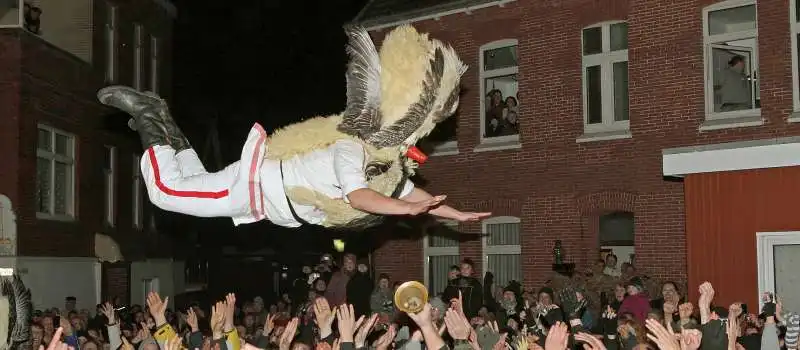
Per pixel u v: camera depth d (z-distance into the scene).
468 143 19.89
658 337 5.89
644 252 17.27
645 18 17.48
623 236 18.58
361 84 6.27
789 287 15.26
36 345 11.42
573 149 18.31
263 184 6.37
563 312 11.83
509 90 19.84
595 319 13.71
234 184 6.44
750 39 16.66
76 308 20.83
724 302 15.76
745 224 15.62
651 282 15.87
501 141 19.55
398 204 5.91
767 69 16.17
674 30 17.14
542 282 18.47
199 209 6.49
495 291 17.97
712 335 7.06
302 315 15.87
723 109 16.77
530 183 18.88
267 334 9.41
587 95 18.42
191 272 33.34
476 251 19.70
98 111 22.59
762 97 16.20
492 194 19.44
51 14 22.30
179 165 6.62
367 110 6.23
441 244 20.42
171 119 6.79
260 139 6.44
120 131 23.86
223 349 7.77
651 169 17.28
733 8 16.69
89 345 11.02
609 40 18.22
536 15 18.94
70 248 20.83
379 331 11.14
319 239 34.38
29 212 19.14
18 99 18.80
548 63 18.73
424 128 6.35
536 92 18.89
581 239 18.12
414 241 20.66
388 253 21.05
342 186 6.05
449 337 9.21
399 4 20.92
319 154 6.31
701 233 16.09
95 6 22.64
